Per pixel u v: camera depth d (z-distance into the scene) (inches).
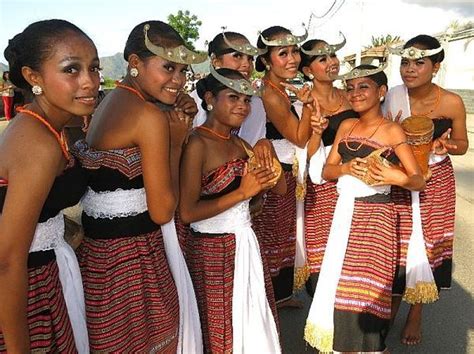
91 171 72.4
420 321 126.1
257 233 130.0
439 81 713.0
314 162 126.1
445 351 123.4
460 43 663.1
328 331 106.3
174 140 81.9
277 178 91.3
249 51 120.2
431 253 124.4
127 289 75.7
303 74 132.6
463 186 277.0
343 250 105.9
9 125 60.4
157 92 74.8
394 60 693.3
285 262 137.9
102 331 75.6
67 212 211.3
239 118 90.3
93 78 60.5
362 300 103.7
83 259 76.8
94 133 75.0
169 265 83.9
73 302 70.1
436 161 123.6
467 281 161.3
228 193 91.3
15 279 57.7
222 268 92.6
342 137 112.0
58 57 57.8
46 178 58.2
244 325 92.7
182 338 87.5
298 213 136.9
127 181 73.5
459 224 213.0
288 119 125.7
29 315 63.4
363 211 105.5
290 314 145.2
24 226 57.3
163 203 74.9
